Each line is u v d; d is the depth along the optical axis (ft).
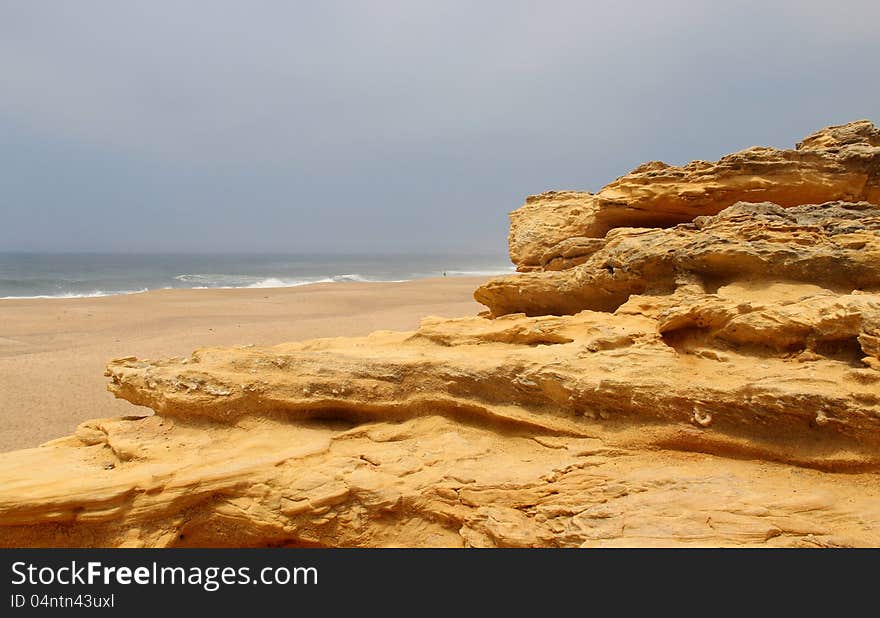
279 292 218.59
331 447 33.83
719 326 30.55
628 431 29.76
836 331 26.58
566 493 27.76
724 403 27.12
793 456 26.03
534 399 33.06
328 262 637.71
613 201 46.52
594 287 42.14
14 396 75.00
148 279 318.24
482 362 34.50
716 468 27.07
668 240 37.17
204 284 289.74
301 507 30.07
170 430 35.53
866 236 30.99
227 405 35.04
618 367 30.27
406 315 155.53
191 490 30.37
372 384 35.68
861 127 44.78
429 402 35.32
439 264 599.57
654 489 26.27
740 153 42.01
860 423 24.09
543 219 58.54
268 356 36.94
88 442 37.50
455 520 29.12
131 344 110.01
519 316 43.75
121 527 29.96
